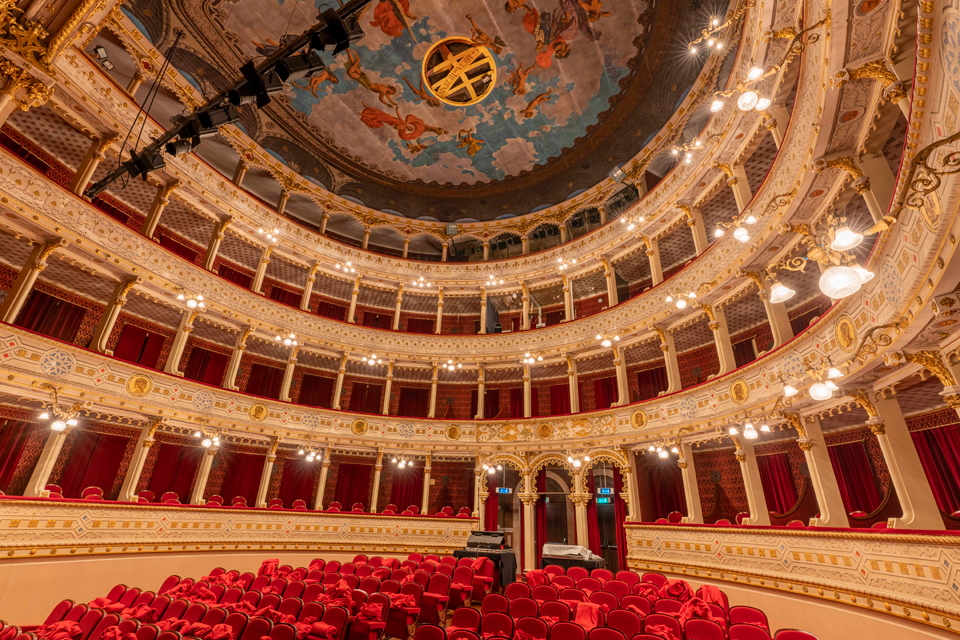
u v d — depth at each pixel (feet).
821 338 35.47
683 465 51.75
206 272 60.75
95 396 46.75
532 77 71.92
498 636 25.59
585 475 62.54
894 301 25.38
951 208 17.69
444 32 66.54
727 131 50.70
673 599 32.17
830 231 16.93
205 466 57.06
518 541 75.31
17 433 49.90
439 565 44.47
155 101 63.77
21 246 49.90
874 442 46.06
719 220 64.13
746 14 42.29
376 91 73.82
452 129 80.38
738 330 63.62
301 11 62.64
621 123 76.43
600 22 64.44
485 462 68.44
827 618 32.27
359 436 69.10
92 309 59.82
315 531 60.80
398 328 84.79
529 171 87.76
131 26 56.70
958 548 24.08
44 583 39.45
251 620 27.22
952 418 40.24
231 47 64.69
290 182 79.25
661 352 71.31
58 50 34.68
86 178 49.83
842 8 21.54
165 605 31.94
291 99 74.18
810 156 31.76
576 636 25.84
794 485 52.85
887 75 22.97
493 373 83.15
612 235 72.69
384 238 95.35
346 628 28.60
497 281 82.74
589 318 70.13
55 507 41.57
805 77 31.48
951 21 15.67
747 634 25.43
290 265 79.20
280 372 78.54
